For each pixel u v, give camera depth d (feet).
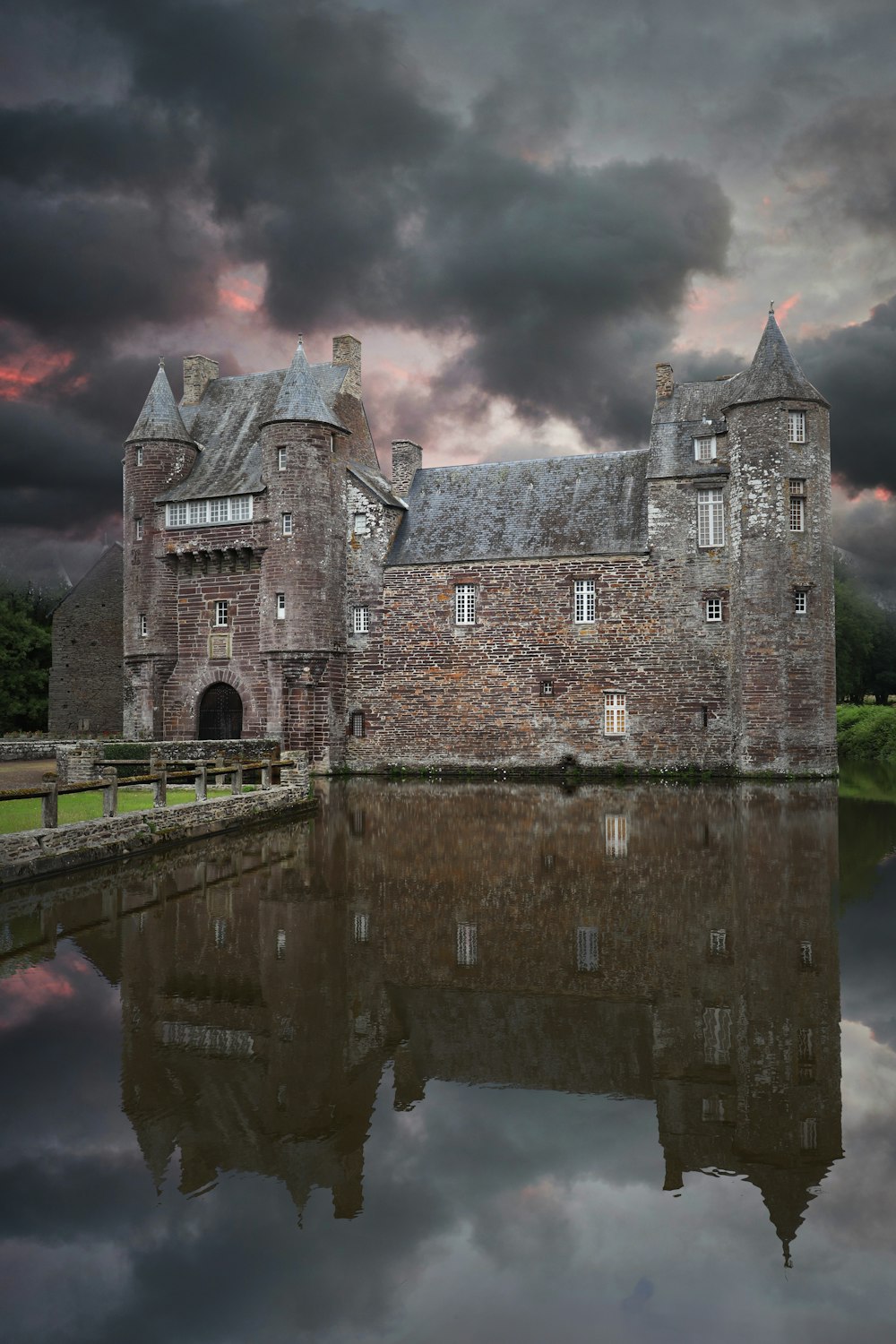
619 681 119.34
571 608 121.49
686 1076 24.82
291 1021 28.60
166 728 134.82
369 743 129.39
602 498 126.11
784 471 108.47
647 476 119.65
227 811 69.21
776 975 32.24
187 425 144.87
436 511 133.69
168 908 42.75
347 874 50.85
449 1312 15.92
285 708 125.90
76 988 31.32
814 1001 29.76
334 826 71.05
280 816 77.51
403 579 128.77
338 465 129.90
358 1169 20.52
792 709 107.76
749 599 109.60
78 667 173.78
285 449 126.41
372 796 96.22
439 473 139.03
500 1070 25.32
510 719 123.75
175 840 61.52
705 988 31.12
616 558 119.75
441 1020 28.76
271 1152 21.27
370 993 31.01
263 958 34.71
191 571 134.31
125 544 137.49
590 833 64.85
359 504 131.44
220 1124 22.40
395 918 40.78
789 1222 18.52
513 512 129.08
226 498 130.52
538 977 32.48
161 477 135.74
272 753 107.96
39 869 49.19
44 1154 21.02
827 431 111.24
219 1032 27.68
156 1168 20.52
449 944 36.47
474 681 125.39
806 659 108.47
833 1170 20.40
